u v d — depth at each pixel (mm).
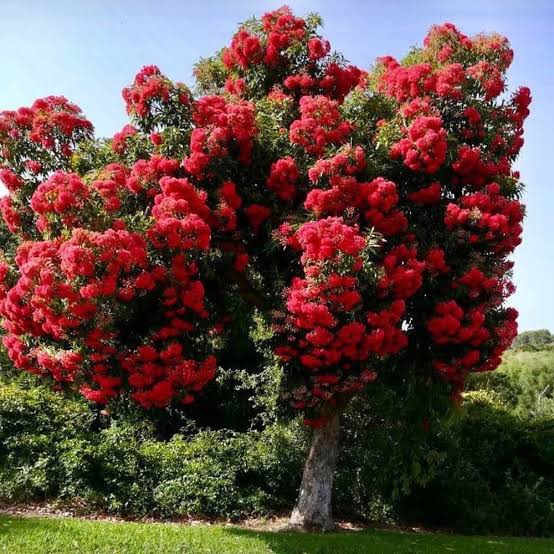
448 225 9617
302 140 9703
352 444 13219
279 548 8438
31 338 9477
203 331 9562
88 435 12008
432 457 12031
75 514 10461
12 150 10258
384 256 9352
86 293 7555
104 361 8586
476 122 10094
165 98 9789
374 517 12625
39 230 9773
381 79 11195
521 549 10039
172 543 8125
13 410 11820
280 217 9719
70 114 10617
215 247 9688
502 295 10016
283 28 11297
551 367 21703
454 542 10234
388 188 9141
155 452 11914
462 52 10664
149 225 8516
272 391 12242
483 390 19219
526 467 15359
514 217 9789
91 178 9414
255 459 12430
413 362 10219
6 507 10344
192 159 9266
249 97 11500
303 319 8477
